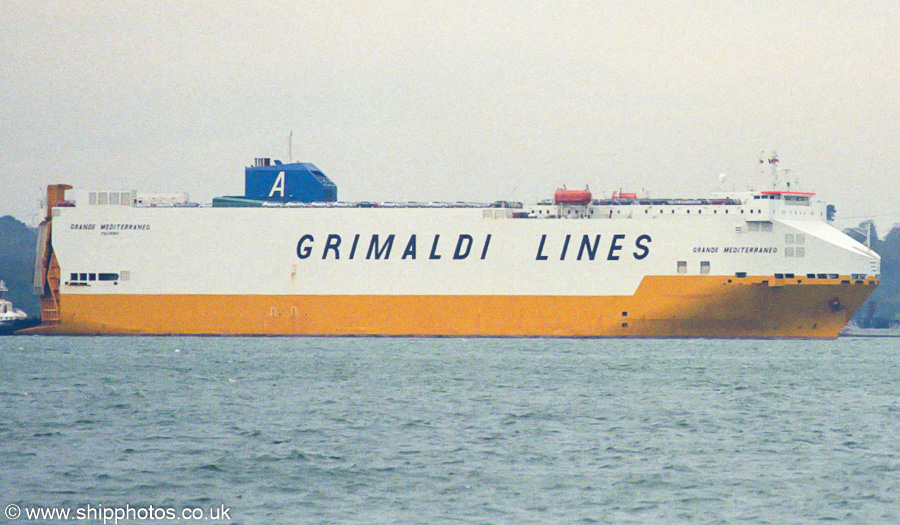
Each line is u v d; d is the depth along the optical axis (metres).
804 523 148.50
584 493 163.00
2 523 148.50
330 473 175.12
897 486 168.62
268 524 147.12
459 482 169.25
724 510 154.50
